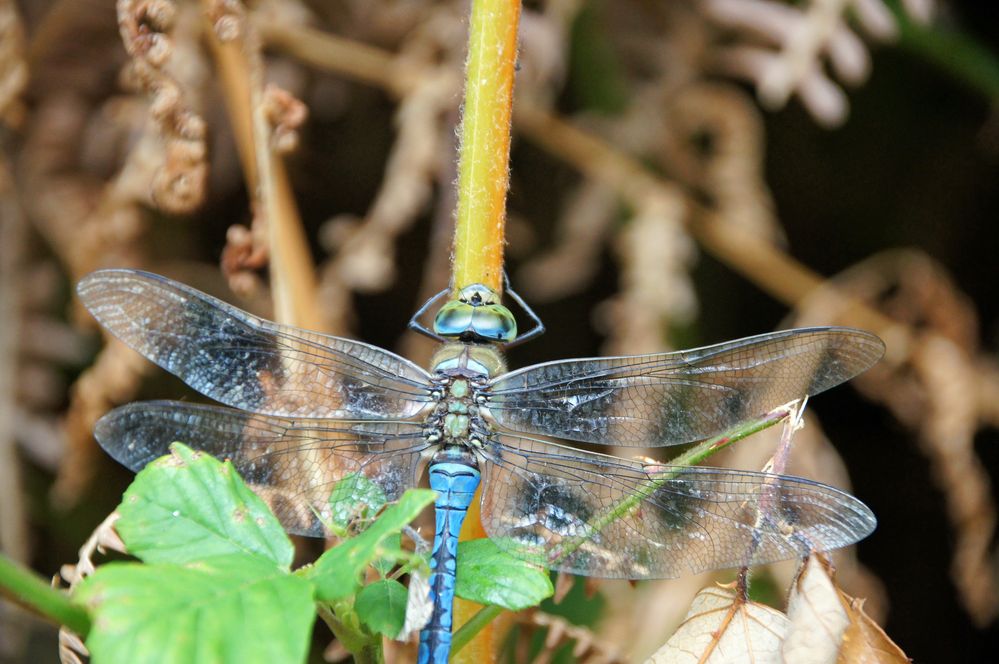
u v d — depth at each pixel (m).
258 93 0.67
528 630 0.67
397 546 0.60
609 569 0.64
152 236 0.77
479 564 0.61
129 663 0.58
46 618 0.59
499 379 0.65
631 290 0.76
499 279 0.64
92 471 0.74
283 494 0.64
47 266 0.76
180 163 0.66
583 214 0.77
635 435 0.65
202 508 0.60
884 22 0.75
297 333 0.65
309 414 0.65
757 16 0.76
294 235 0.70
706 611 0.63
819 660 0.62
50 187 0.76
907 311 0.77
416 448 0.65
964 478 0.76
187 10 0.74
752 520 0.63
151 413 0.64
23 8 0.77
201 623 0.59
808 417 0.75
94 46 0.76
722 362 0.65
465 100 0.63
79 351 0.76
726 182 0.77
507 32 0.63
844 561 0.75
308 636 0.59
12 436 0.75
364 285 0.75
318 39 0.77
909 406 0.77
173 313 0.64
